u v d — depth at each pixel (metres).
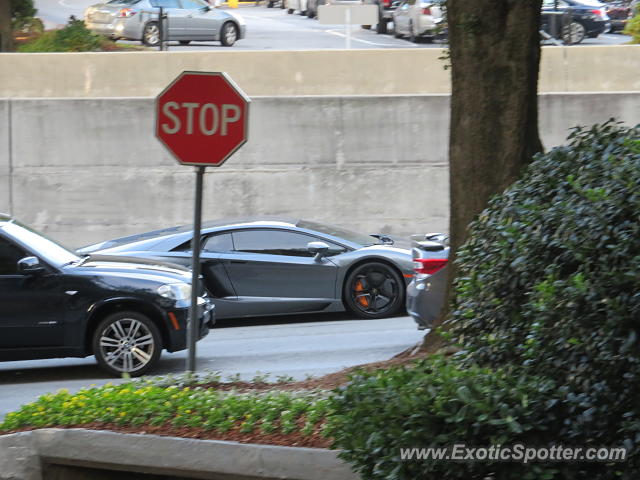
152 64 29.58
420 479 6.70
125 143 26.62
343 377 11.03
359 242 20.25
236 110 10.88
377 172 26.77
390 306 19.83
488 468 6.62
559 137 27.11
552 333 6.76
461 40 11.23
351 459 7.18
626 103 27.06
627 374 6.32
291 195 26.72
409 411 6.71
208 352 17.42
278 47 48.09
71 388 14.95
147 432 9.03
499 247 7.53
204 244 19.72
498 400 6.61
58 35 38.25
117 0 45.28
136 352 15.47
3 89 29.42
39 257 15.48
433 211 26.81
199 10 46.28
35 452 9.12
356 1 57.47
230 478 8.56
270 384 11.32
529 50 11.13
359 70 29.69
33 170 26.70
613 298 6.33
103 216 26.66
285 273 19.62
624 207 6.44
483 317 7.70
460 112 11.36
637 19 33.47
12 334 15.25
